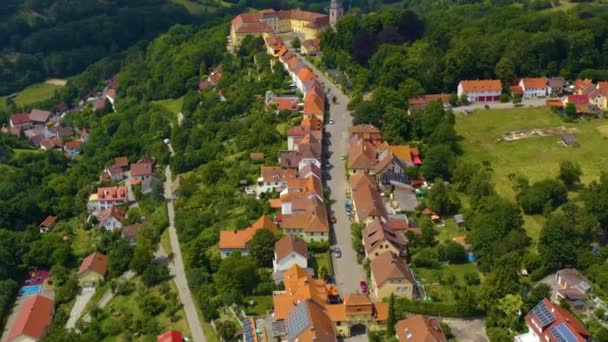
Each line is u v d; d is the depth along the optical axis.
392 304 179.25
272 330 181.62
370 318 185.62
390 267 195.88
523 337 175.38
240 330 192.25
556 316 169.75
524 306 183.62
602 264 197.00
